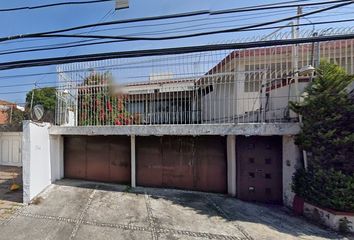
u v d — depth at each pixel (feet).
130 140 29.07
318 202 19.30
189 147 27.71
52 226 19.21
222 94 25.27
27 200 23.45
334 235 17.70
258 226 19.27
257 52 25.04
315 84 20.20
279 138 24.98
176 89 26.13
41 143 26.14
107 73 27.53
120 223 19.62
